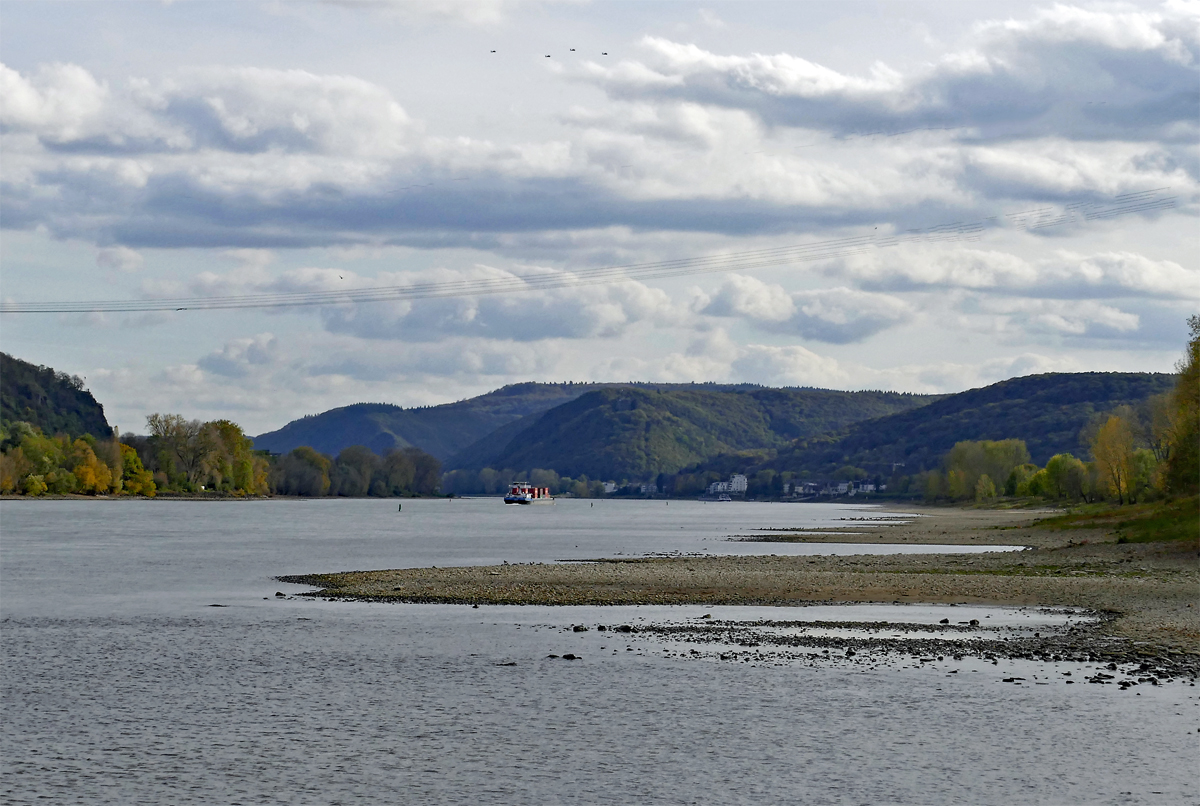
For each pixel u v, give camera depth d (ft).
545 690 130.00
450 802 90.89
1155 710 117.60
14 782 95.55
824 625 181.47
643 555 383.45
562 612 201.57
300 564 336.70
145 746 106.52
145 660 149.79
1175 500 448.24
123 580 274.36
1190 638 163.43
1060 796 91.25
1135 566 290.35
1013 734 108.88
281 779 96.78
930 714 116.78
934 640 163.94
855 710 118.93
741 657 150.30
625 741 107.96
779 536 533.96
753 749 104.94
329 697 126.82
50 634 174.40
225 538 514.27
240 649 158.51
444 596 226.99
